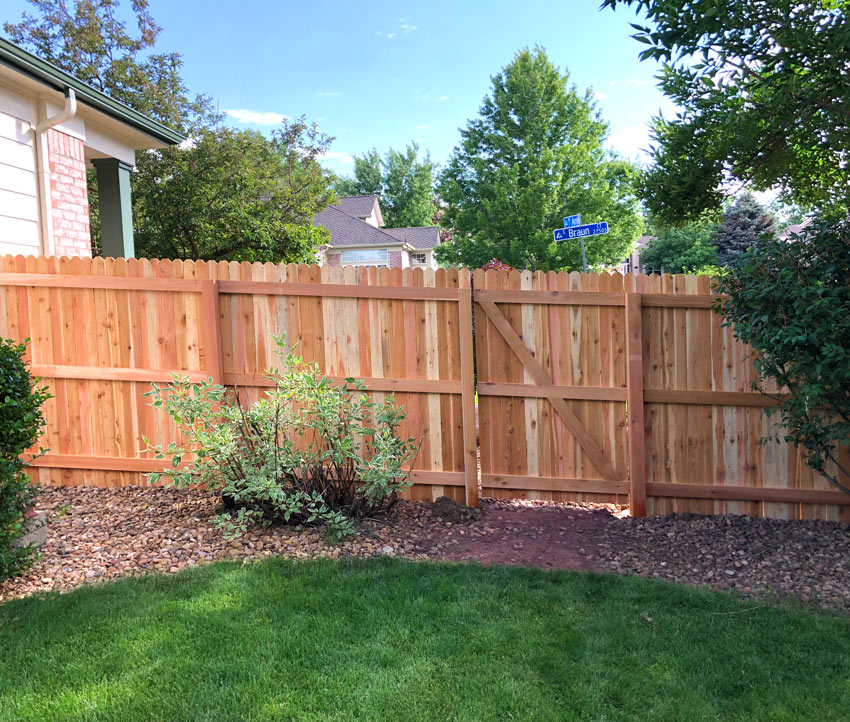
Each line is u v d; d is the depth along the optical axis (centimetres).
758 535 456
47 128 673
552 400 509
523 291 502
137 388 528
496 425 519
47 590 339
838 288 358
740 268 398
